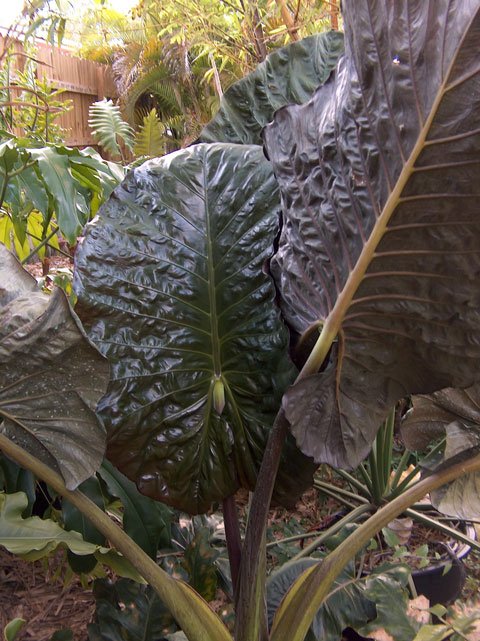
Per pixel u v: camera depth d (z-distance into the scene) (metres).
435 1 0.61
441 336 0.81
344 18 0.71
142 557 0.97
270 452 0.93
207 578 1.33
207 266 1.03
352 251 0.79
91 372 0.88
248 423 1.06
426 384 0.88
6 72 3.08
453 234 0.72
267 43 3.16
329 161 0.78
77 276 0.99
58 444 0.93
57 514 1.63
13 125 3.09
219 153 1.08
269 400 1.05
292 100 1.28
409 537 1.75
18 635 1.60
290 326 0.96
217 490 1.07
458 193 0.68
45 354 0.85
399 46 0.65
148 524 1.28
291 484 1.09
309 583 1.00
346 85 0.73
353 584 1.29
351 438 0.90
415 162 0.68
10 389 0.88
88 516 0.96
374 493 1.60
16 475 1.41
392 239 0.74
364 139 0.72
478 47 0.59
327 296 0.85
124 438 1.02
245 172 1.06
